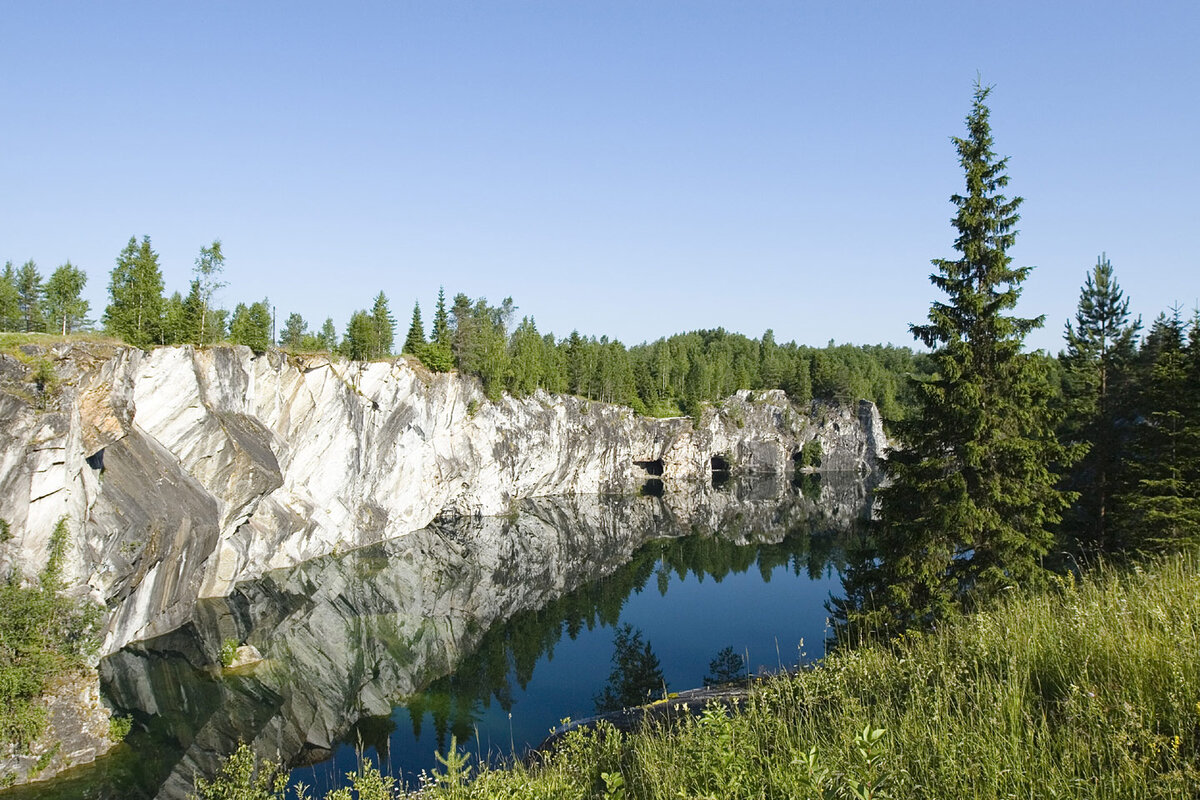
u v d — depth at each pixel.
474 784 8.12
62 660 23.19
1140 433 26.52
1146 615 7.99
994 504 18.75
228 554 43.62
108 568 28.47
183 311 51.19
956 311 19.23
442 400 78.94
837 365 151.38
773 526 81.88
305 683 30.28
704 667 35.19
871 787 4.81
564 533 77.12
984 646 8.41
